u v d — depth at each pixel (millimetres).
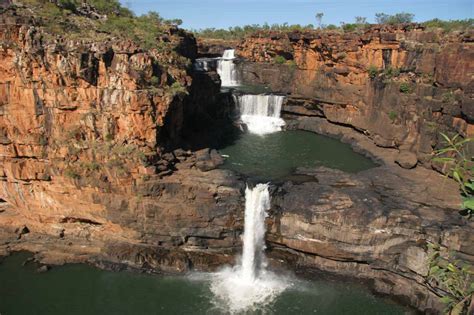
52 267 38188
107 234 40312
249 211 38844
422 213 36656
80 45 38844
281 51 79625
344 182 43719
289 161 51219
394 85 53906
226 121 65188
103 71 39219
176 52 51875
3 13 38594
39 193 40125
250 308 33812
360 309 33875
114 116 40000
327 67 67875
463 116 42625
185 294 35344
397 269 35750
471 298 11859
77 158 39375
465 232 32875
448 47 47094
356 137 59281
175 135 47562
